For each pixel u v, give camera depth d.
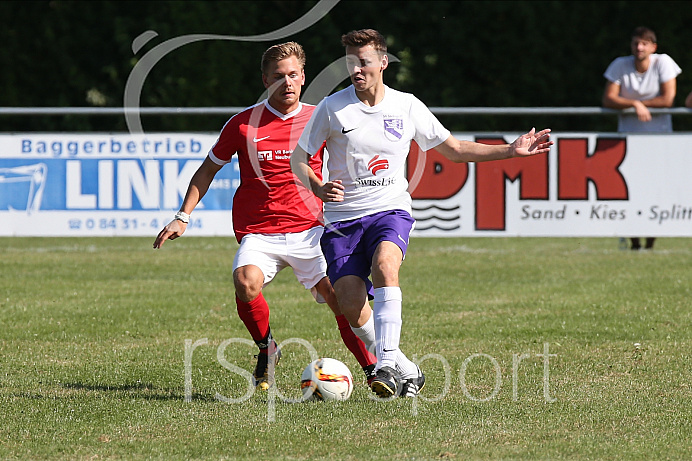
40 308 29.17
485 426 16.19
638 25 69.62
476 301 30.33
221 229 40.09
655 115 42.00
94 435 15.75
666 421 16.48
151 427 16.25
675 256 41.25
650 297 30.45
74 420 16.73
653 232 40.56
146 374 20.89
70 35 72.12
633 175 40.41
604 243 48.03
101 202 40.06
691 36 69.06
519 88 71.00
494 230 40.50
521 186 40.38
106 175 40.03
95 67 72.38
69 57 72.00
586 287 32.88
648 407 17.48
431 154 40.12
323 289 19.89
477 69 70.69
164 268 38.75
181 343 24.42
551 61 70.44
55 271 37.72
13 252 44.34
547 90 70.75
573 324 26.16
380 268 17.84
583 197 40.47
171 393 19.09
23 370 21.28
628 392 18.77
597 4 69.81
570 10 69.81
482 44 70.25
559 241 49.22
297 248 19.86
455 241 49.31
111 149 39.97
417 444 15.08
